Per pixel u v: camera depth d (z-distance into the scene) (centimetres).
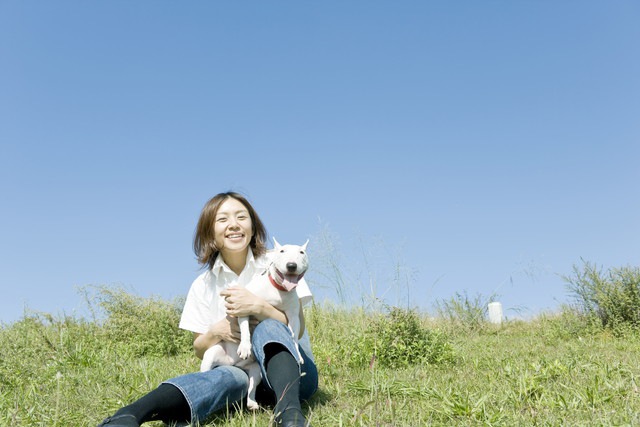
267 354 354
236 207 415
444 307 1135
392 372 600
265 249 431
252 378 387
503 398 401
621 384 425
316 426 353
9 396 476
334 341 767
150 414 335
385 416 358
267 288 381
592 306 1026
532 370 505
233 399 377
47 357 675
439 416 374
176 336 858
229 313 372
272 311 376
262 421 361
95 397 461
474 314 1095
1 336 787
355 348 661
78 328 870
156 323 867
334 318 927
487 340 930
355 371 600
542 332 1015
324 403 428
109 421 314
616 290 1002
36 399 450
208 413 359
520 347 816
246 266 423
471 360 660
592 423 332
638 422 330
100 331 877
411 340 669
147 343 826
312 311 911
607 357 638
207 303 423
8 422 379
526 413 372
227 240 412
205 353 392
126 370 573
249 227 416
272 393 399
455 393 407
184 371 607
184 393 346
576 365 514
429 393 427
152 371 563
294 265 375
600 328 989
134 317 884
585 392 404
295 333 385
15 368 581
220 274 423
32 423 387
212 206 417
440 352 662
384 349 651
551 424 339
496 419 354
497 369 551
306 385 406
